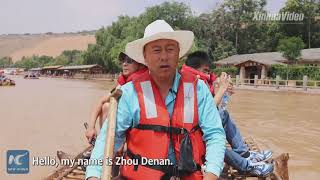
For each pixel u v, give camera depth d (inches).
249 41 2891.2
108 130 98.9
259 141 436.8
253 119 628.4
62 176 194.9
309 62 1871.3
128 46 105.5
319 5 2753.4
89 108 764.6
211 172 98.7
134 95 102.8
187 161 101.1
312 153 378.0
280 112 733.3
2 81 1704.0
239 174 189.6
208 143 103.9
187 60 189.2
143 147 101.7
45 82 2370.8
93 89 1535.4
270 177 187.0
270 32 2854.3
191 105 103.5
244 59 2037.4
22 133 453.7
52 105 820.0
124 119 102.7
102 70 3307.1
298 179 290.0
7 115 630.5
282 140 445.1
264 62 1827.0
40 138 423.5
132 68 175.0
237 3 2837.1
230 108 802.2
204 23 2741.1
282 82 1644.9
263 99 1043.9
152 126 101.3
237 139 195.0
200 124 105.3
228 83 178.4
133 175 102.4
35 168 294.7
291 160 348.2
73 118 601.9
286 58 1903.3
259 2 2851.9
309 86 1443.2
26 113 664.4
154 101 102.3
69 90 1438.2
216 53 2662.4
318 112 736.3
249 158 194.1
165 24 106.0
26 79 3053.6
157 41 101.9
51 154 344.5
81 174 201.6
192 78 106.3
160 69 101.7
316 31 2751.0
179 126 102.2
